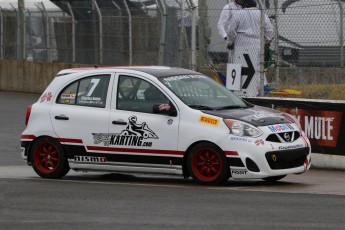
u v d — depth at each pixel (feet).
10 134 132.16
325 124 92.48
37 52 198.70
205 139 77.36
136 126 80.89
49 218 61.87
